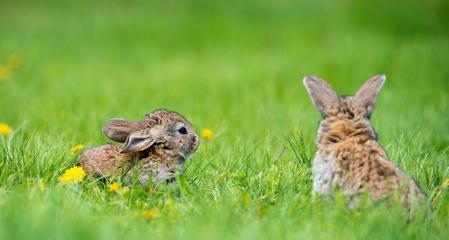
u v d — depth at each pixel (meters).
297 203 12.38
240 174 14.09
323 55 30.45
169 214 12.04
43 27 40.69
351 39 33.34
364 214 11.43
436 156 15.67
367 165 11.89
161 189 13.31
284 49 33.62
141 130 14.02
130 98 24.53
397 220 11.31
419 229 11.34
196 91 25.59
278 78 27.22
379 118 19.38
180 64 31.23
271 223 11.42
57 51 33.91
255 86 26.20
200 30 39.78
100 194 13.09
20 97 24.44
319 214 11.77
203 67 30.31
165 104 23.62
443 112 21.33
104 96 24.75
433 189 13.38
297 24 41.34
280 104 23.41
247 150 16.36
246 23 42.19
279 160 15.60
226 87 26.09
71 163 14.52
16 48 33.88
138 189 13.09
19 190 13.05
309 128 19.00
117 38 37.59
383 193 11.61
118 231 11.18
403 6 40.59
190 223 11.59
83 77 28.30
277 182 13.55
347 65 28.39
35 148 14.92
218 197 13.03
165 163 14.15
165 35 38.56
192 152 14.59
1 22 42.59
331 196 12.07
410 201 11.59
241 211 12.05
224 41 37.19
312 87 12.89
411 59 28.97
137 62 32.00
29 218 11.09
